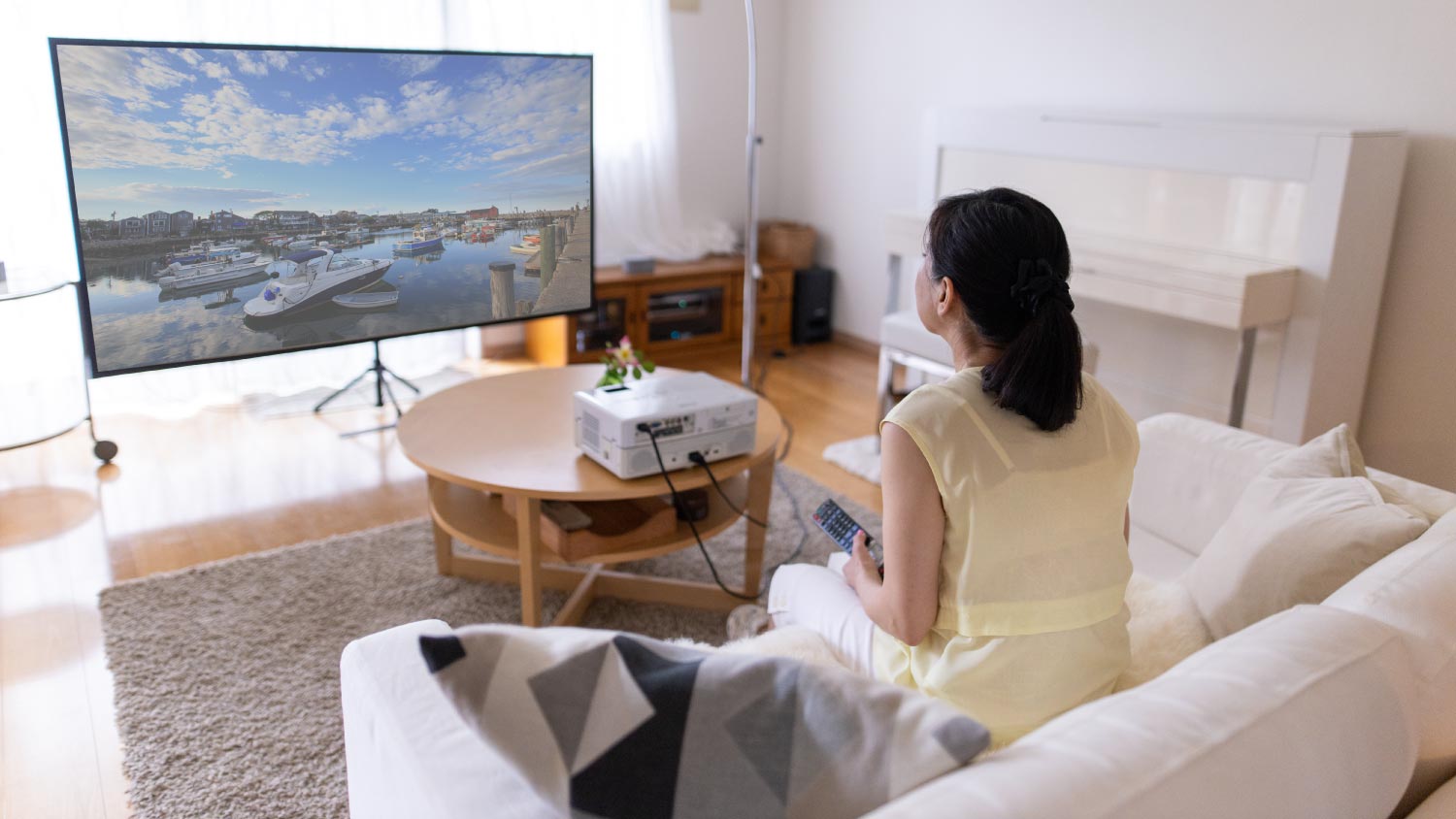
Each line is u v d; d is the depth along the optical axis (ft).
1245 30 10.75
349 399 13.51
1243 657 3.41
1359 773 3.27
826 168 16.79
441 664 2.96
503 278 10.99
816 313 17.03
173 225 9.20
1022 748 2.89
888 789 2.70
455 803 3.32
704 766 2.83
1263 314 9.65
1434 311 9.89
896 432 3.93
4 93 11.16
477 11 13.79
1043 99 12.99
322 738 6.76
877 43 15.33
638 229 16.14
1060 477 3.95
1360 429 10.71
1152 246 10.90
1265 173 9.93
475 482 7.24
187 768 6.44
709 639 8.21
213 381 13.39
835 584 5.52
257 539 9.62
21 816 6.04
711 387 7.88
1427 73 9.48
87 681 7.35
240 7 12.26
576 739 2.91
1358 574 4.54
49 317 11.58
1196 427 7.13
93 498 10.41
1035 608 4.00
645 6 15.12
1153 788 2.73
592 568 8.85
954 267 4.00
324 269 10.00
